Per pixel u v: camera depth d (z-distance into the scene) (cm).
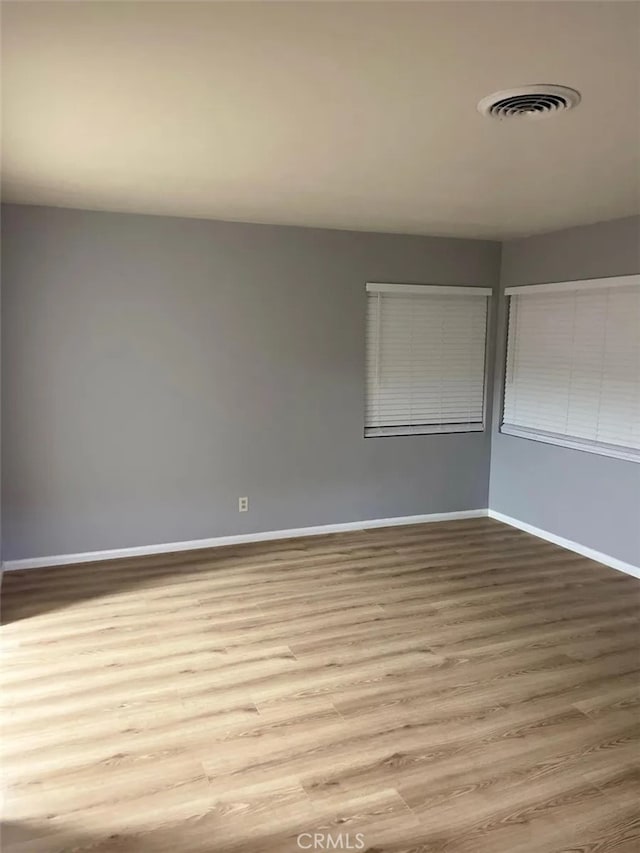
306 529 507
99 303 426
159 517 460
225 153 283
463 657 323
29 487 423
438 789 229
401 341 521
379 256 499
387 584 415
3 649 324
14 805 219
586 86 206
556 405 493
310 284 481
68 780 232
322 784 231
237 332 465
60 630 346
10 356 409
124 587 403
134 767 239
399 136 258
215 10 159
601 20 163
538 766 242
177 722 267
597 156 282
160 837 206
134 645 331
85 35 173
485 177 320
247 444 479
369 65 192
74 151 281
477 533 520
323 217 434
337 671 308
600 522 456
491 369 554
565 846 205
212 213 424
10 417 413
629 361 429
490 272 539
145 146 274
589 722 270
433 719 271
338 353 498
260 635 344
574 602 390
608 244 437
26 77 202
